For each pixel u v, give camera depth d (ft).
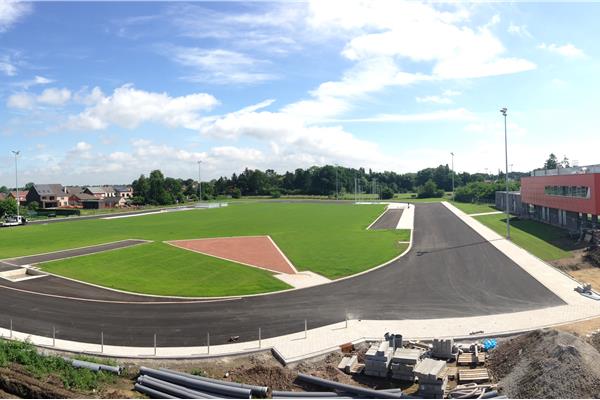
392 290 102.27
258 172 612.29
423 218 242.99
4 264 131.64
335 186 603.67
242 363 67.21
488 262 125.49
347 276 115.65
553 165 510.99
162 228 221.25
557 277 108.37
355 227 213.25
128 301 96.12
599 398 50.78
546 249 139.23
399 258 135.54
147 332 78.95
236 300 96.48
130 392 57.82
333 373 62.64
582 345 58.03
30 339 75.51
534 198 208.44
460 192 409.08
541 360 56.85
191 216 292.81
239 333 78.13
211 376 62.85
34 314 87.97
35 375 59.36
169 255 145.79
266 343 73.61
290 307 91.40
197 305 93.30
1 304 93.91
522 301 91.45
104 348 72.28
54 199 446.60
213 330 79.66
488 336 73.92
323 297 97.86
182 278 116.06
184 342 74.59
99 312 89.20
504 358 63.72
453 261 128.47
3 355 63.52
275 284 108.99
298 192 618.85
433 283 107.04
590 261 119.44
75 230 216.54
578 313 82.94
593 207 142.61
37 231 214.69
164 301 96.12
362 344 72.64
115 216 301.63
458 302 92.32
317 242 169.37
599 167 164.76
